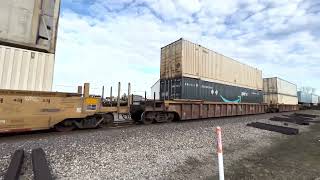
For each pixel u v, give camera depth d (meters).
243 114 21.84
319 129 15.34
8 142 6.87
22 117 7.93
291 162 6.99
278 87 31.27
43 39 8.87
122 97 14.05
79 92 9.88
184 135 9.09
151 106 13.12
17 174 4.46
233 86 20.61
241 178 5.46
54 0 9.28
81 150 6.23
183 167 5.94
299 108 43.44
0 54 7.60
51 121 8.64
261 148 8.73
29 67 8.25
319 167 6.51
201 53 16.81
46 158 5.43
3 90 7.54
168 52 16.64
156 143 7.58
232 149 8.12
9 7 8.10
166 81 16.62
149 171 5.41
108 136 8.04
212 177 5.45
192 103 15.47
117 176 4.99
